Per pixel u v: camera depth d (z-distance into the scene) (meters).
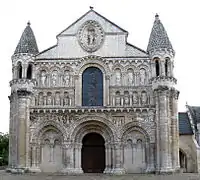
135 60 55.44
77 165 53.12
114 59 55.59
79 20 57.41
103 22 57.06
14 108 53.44
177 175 47.69
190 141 63.66
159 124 51.84
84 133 54.22
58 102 54.84
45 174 50.06
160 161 50.84
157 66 54.66
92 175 48.91
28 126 53.12
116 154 52.50
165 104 51.97
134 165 52.66
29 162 52.59
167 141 51.03
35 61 56.06
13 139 52.62
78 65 55.72
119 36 56.50
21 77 54.66
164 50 53.75
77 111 53.56
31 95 54.34
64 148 53.12
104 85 54.91
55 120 53.84
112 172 51.94
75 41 56.75
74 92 54.97
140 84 54.75
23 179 41.97
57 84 55.44
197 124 67.25
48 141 54.09
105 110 53.34
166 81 52.66
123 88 54.78
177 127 52.44
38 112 54.00
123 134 53.16
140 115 53.25
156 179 41.88
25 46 55.53
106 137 53.69
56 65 56.00
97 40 56.56
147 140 52.75
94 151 54.91
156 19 57.47
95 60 55.69
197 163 62.00
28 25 58.16
